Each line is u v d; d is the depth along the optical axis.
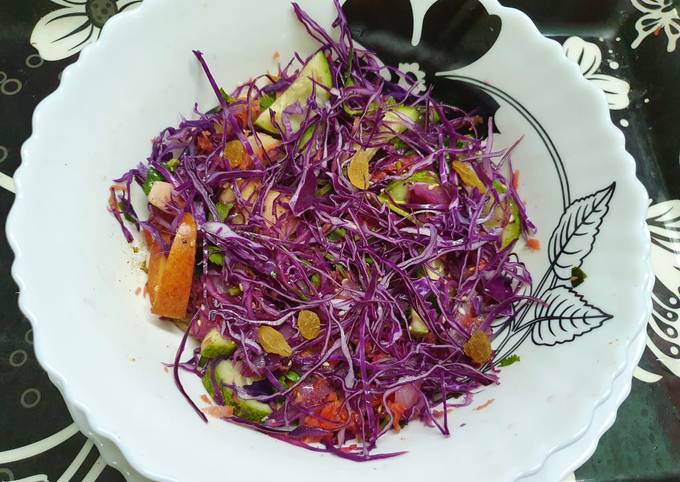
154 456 0.26
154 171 0.32
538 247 0.32
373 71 0.33
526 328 0.30
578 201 0.31
